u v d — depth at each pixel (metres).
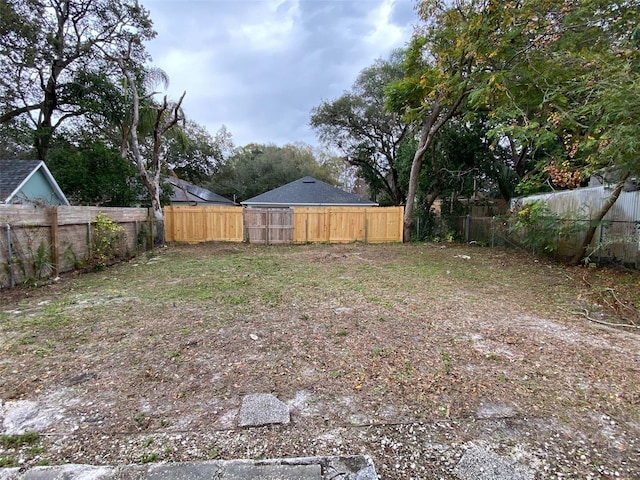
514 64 7.56
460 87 8.55
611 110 4.77
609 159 5.17
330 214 12.39
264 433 1.85
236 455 1.68
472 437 1.83
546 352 2.95
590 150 5.95
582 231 7.64
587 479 1.53
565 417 2.01
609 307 4.31
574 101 6.41
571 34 6.70
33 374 2.50
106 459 1.65
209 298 4.66
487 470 1.59
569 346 3.09
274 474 1.55
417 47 9.96
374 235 12.59
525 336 3.33
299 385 2.37
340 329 3.49
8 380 2.40
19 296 4.74
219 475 1.54
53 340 3.15
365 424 1.94
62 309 4.13
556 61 6.64
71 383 2.38
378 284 5.64
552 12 6.58
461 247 10.92
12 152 14.15
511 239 10.30
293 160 27.48
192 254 9.31
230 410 2.07
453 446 1.76
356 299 4.67
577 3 6.23
